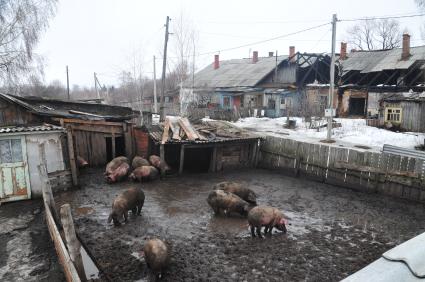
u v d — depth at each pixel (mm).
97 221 11219
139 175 15820
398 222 11359
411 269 2049
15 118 15898
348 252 9234
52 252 8961
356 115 33594
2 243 9500
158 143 16750
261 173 18094
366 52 39875
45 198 9930
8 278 7824
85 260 8758
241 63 46781
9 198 12766
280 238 10078
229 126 20594
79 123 17688
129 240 9844
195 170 18391
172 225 11000
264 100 37031
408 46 33812
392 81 34531
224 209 11711
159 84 55312
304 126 27766
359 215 12016
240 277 7961
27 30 26156
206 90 40594
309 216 11945
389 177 13820
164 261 7707
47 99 19391
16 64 25812
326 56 38344
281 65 40875
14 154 12797
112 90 63344
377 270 2076
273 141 18453
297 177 17234
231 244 9656
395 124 26297
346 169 15203
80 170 17703
